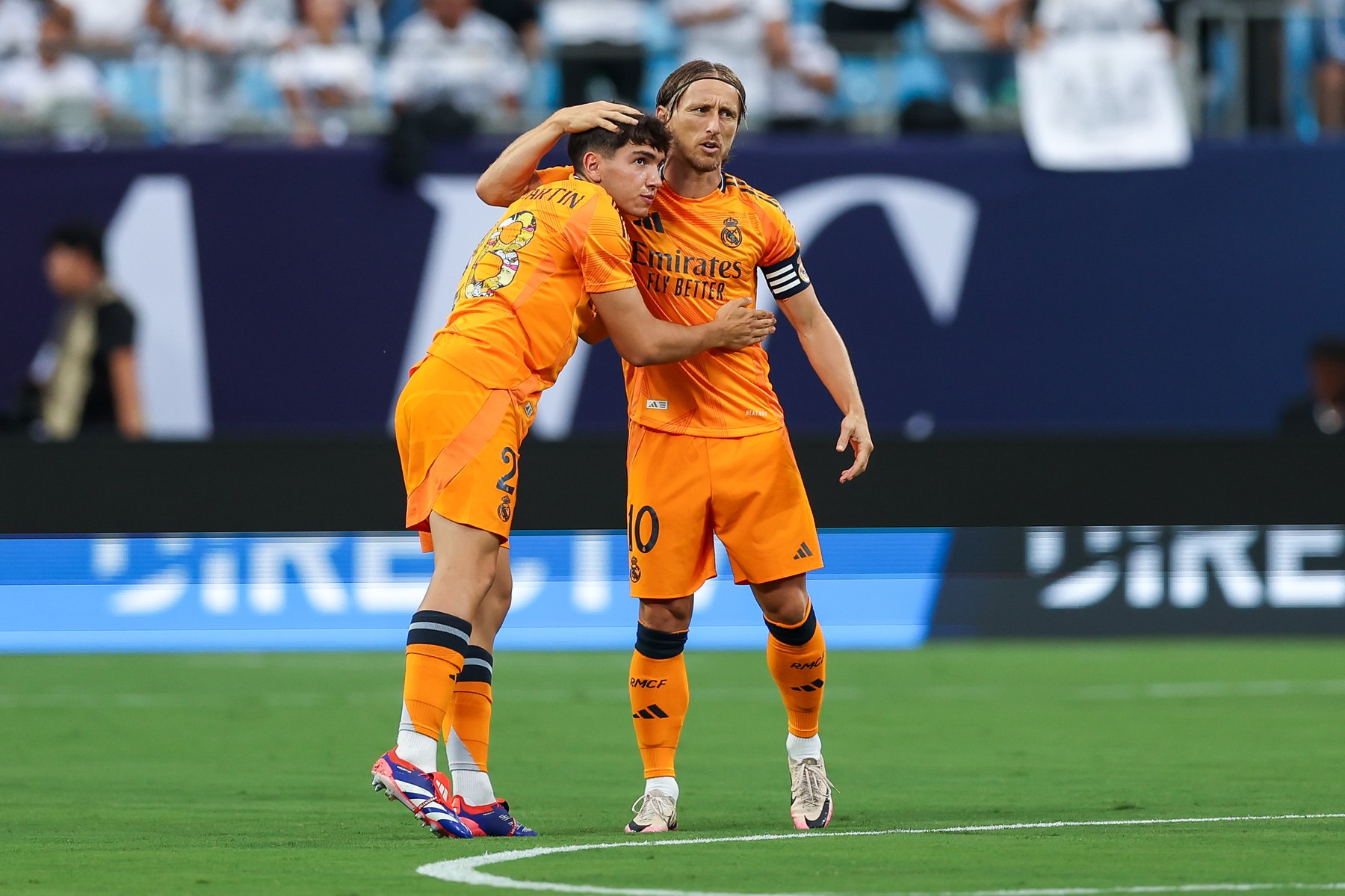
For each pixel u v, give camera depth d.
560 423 41.69
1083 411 42.53
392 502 40.34
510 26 47.78
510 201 17.84
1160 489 41.31
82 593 39.78
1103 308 42.53
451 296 41.62
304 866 14.28
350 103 44.94
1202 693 32.25
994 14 47.81
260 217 41.31
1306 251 42.69
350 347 41.47
